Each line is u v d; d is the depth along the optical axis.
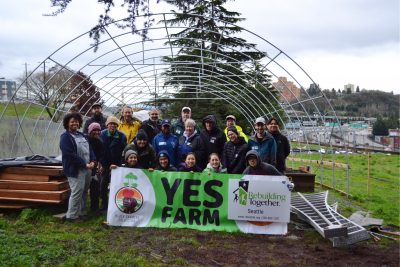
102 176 8.12
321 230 6.76
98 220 7.54
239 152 7.91
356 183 15.91
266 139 8.18
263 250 6.41
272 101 22.09
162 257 5.89
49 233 6.72
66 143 7.33
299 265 5.77
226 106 24.14
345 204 10.65
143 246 6.32
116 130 8.15
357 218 8.20
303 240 7.02
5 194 7.88
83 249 5.95
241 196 7.34
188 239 6.69
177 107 24.39
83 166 7.46
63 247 5.96
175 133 10.12
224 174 7.37
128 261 5.54
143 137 7.77
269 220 7.30
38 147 16.33
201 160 8.61
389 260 6.11
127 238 6.70
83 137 7.67
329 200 11.04
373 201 11.63
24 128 14.95
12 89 27.98
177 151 8.73
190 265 5.62
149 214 7.41
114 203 7.38
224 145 8.14
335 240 6.53
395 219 8.98
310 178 12.37
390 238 7.24
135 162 7.54
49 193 7.85
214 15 15.45
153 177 7.44
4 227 6.93
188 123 8.78
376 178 18.06
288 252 6.35
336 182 15.85
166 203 7.41
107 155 8.08
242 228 7.32
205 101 24.34
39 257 5.46
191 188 7.41
